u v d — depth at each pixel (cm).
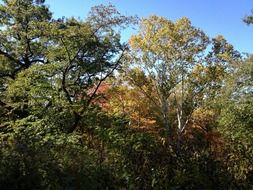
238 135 1248
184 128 3541
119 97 3291
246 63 2417
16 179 648
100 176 703
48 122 1013
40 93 1603
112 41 2048
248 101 1744
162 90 3766
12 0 2383
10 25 2419
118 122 814
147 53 3703
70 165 695
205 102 3588
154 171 738
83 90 1966
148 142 756
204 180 755
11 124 1245
